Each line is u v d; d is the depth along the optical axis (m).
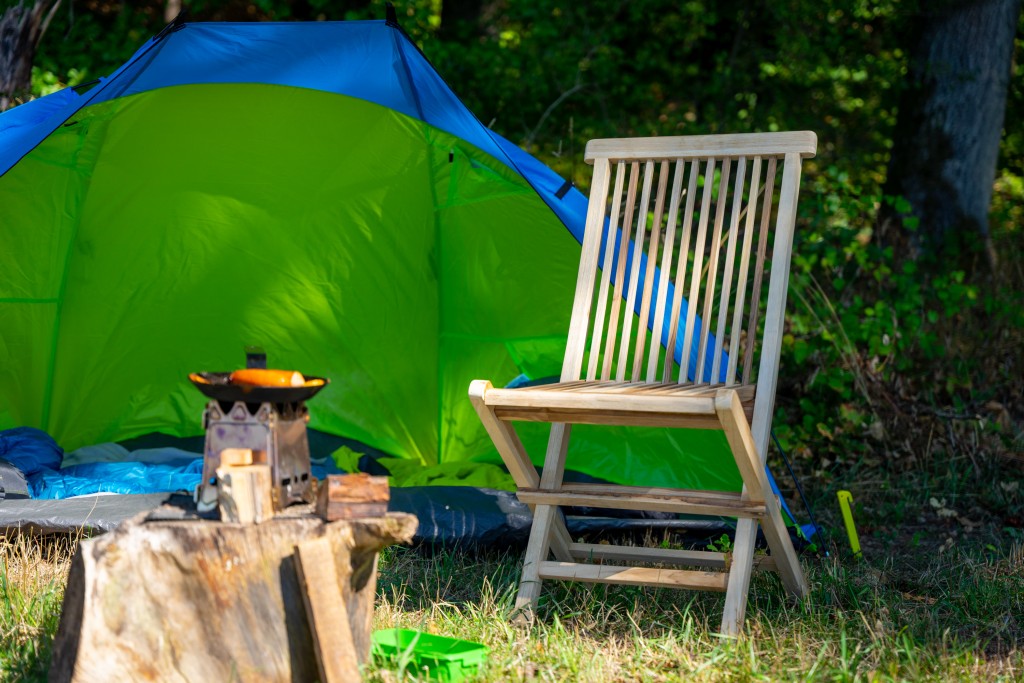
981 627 2.89
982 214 6.30
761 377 2.82
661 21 8.99
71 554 3.15
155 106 3.96
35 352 4.27
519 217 4.03
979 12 6.23
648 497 2.75
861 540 3.89
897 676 2.45
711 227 6.07
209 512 2.16
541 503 2.82
